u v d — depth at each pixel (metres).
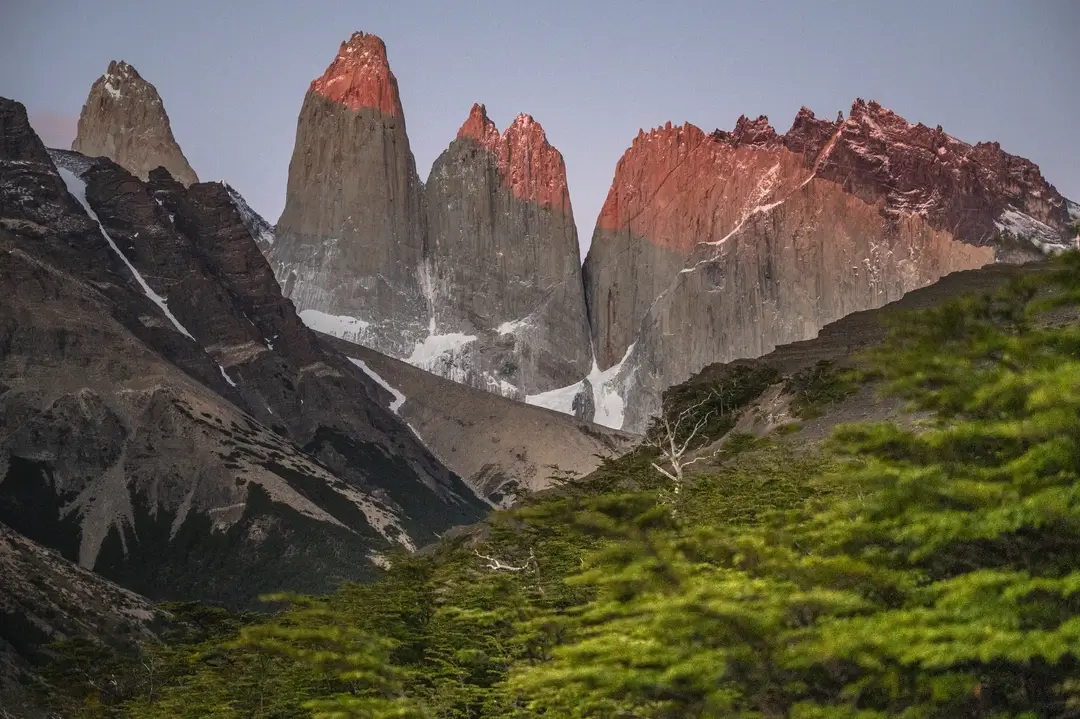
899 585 43.84
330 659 57.44
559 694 49.00
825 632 41.25
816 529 49.41
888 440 46.97
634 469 122.00
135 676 128.25
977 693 40.41
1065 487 41.03
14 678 144.50
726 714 42.47
